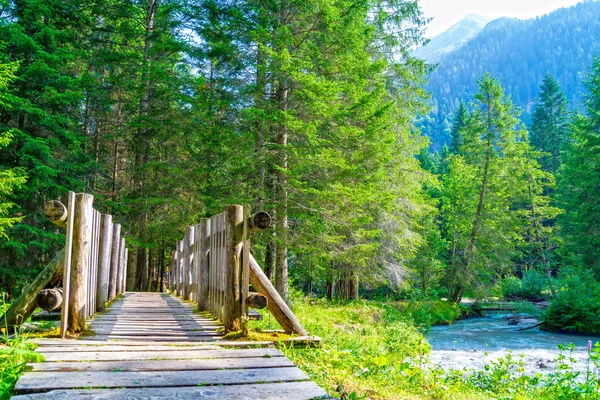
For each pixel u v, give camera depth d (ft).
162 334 16.11
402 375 16.28
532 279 105.81
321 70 43.19
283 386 8.89
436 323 69.92
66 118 45.73
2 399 8.18
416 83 56.90
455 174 98.12
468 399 15.53
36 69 42.86
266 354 11.86
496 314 85.10
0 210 35.86
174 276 51.67
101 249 23.77
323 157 39.60
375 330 38.75
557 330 60.70
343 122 42.19
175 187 52.75
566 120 148.15
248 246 15.74
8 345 12.21
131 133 59.82
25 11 44.60
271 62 38.14
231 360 11.09
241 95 43.21
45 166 41.34
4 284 42.06
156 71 51.08
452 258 90.63
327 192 39.19
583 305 59.21
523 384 19.10
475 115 90.94
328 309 49.57
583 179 83.30
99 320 19.80
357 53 42.42
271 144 40.65
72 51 56.13
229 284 15.60
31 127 45.27
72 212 14.66
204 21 51.34
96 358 11.00
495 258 93.40
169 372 9.83
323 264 55.52
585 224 81.71
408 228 63.21
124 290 44.06
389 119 49.29
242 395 8.23
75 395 7.97
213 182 50.85
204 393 8.30
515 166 90.63
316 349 15.60
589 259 79.56
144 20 62.95
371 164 43.62
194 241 31.40
